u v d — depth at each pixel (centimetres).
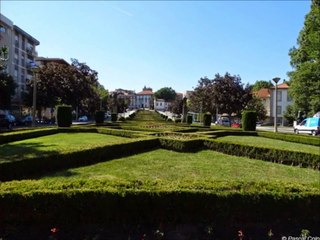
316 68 3378
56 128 2053
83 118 5419
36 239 442
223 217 506
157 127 2536
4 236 447
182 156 1186
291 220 524
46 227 475
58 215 479
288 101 6794
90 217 487
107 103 7812
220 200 505
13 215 473
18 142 1448
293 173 977
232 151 1280
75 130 2100
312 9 3544
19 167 786
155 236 462
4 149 1172
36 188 489
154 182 545
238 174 913
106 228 482
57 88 4481
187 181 562
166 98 15625
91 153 998
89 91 4941
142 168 937
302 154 1105
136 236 462
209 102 4647
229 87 4428
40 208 475
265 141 1942
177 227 494
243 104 4494
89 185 512
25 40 5712
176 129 2230
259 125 6328
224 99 4412
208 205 505
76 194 481
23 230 464
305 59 3650
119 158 1097
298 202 524
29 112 5628
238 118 5484
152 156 1157
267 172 970
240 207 509
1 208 468
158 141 1391
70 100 4638
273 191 527
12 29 5044
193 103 5494
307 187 559
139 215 498
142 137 1458
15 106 5209
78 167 928
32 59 6109
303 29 3641
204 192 505
